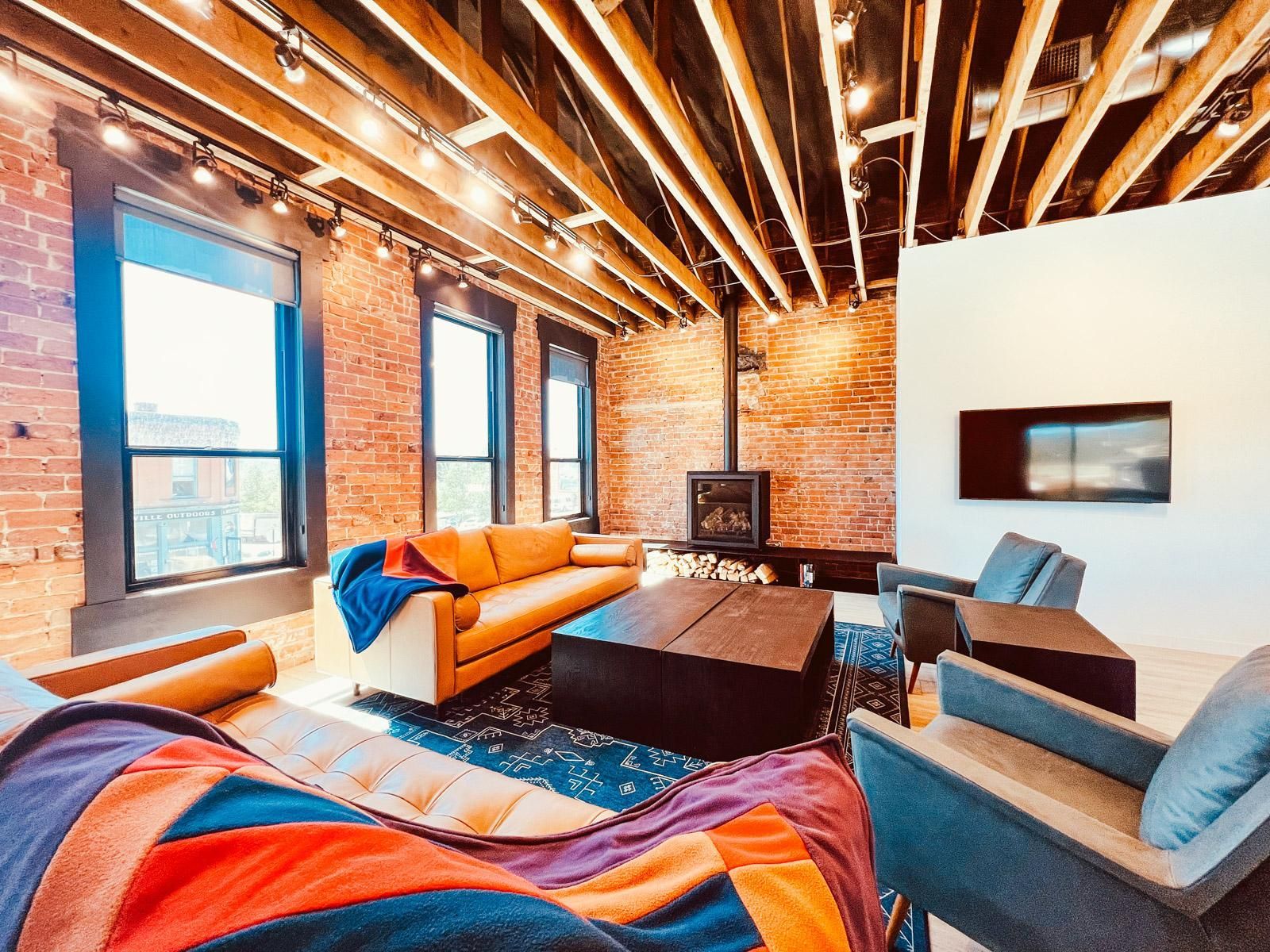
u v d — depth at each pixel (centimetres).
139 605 219
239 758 58
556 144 231
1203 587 290
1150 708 223
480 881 42
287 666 278
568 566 390
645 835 73
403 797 115
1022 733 134
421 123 210
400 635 221
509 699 246
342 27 177
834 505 467
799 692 175
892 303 443
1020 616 183
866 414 455
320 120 204
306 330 285
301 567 286
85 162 203
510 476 439
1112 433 302
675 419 542
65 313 199
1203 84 207
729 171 345
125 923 34
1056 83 238
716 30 175
